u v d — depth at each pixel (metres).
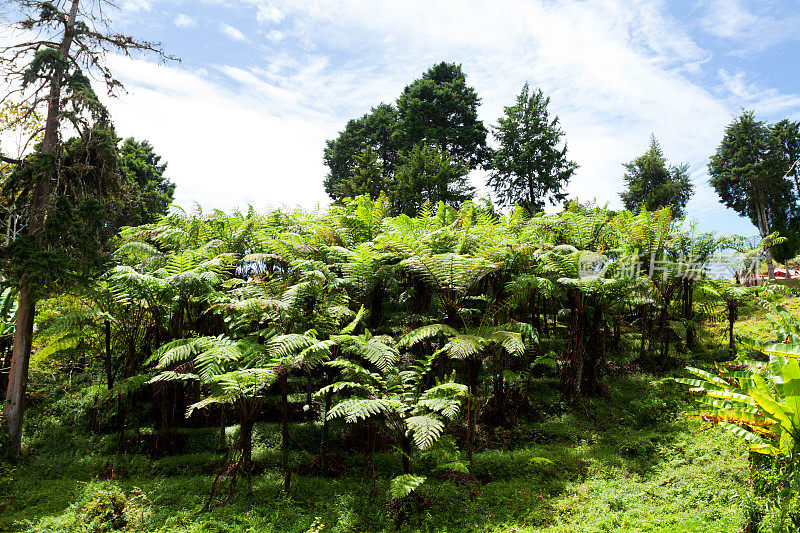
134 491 5.86
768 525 4.15
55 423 8.26
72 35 8.62
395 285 8.58
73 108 8.23
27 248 7.11
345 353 7.05
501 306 8.34
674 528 4.76
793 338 5.00
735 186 27.05
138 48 9.01
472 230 9.38
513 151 27.48
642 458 6.70
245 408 6.00
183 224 10.19
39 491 6.27
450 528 5.27
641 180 29.42
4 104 8.41
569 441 7.53
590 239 10.32
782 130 26.00
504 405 7.98
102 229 8.12
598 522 5.05
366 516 5.53
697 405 8.02
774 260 25.73
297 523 5.37
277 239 9.02
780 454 4.48
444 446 6.66
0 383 9.13
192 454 7.09
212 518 5.41
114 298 7.54
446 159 21.72
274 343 6.08
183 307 8.02
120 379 8.31
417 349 8.16
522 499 5.76
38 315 8.79
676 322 9.80
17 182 8.02
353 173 25.30
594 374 8.83
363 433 7.08
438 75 29.08
